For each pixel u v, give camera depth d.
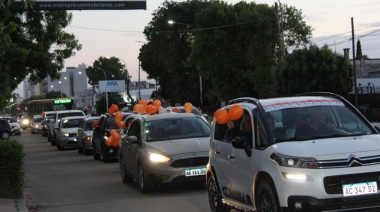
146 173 12.11
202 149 12.00
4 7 15.01
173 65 65.75
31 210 11.18
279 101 8.33
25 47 19.78
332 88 40.31
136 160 12.83
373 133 7.85
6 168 12.12
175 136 12.97
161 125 13.27
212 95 60.53
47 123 43.81
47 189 14.44
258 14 47.94
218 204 9.18
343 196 6.63
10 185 12.21
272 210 7.05
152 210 10.26
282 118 7.93
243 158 7.95
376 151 6.90
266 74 47.81
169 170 11.73
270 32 47.47
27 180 16.56
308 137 7.62
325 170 6.66
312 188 6.62
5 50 14.39
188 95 65.12
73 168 19.72
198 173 11.77
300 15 48.50
